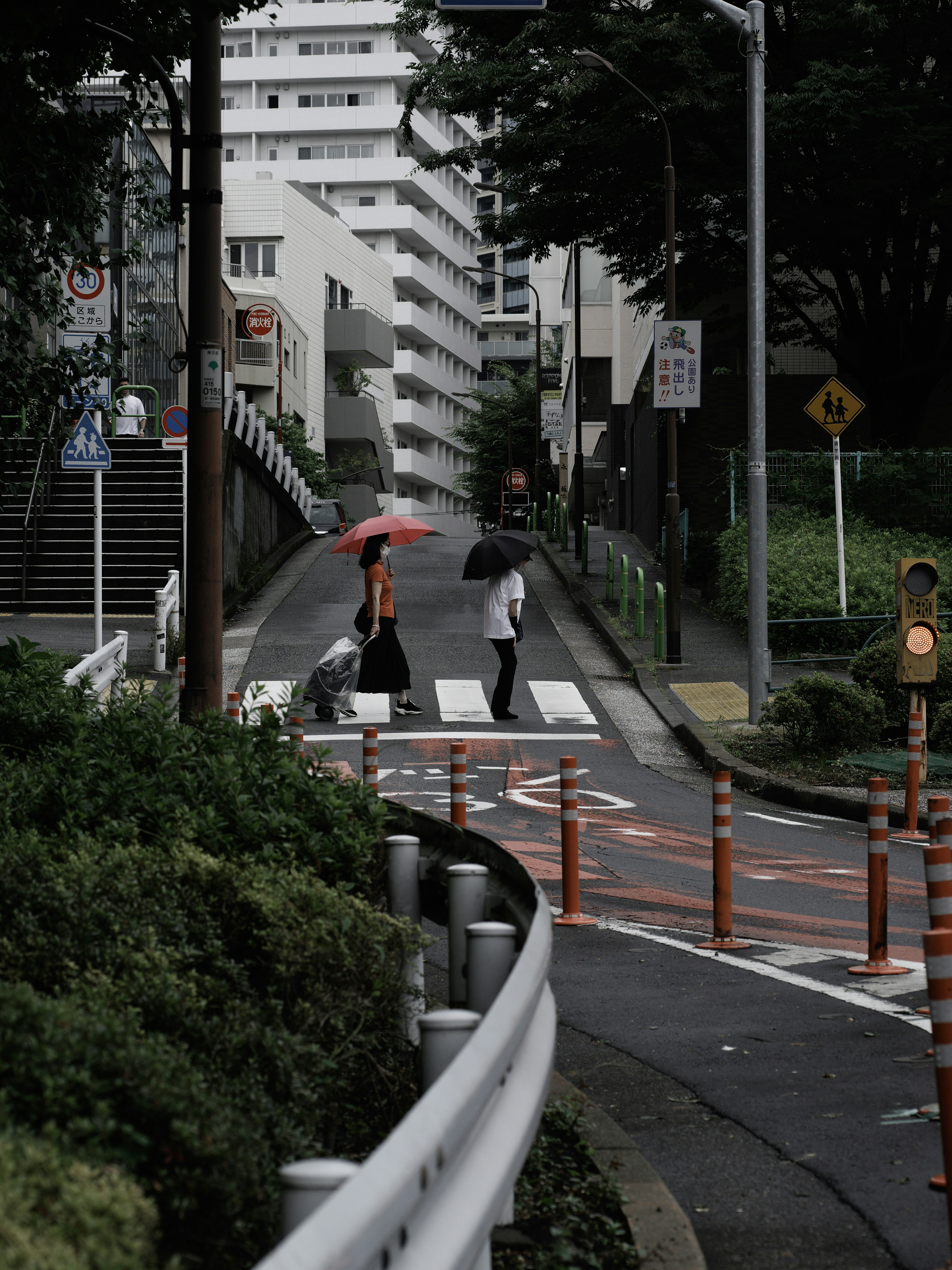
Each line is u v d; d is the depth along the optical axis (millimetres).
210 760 6859
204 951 4898
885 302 35000
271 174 107562
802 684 18031
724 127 30656
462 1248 2754
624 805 15539
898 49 30016
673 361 24938
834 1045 6953
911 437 35188
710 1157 5531
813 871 12047
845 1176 5285
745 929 9680
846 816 15320
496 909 5516
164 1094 3408
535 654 26875
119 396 39094
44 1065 3285
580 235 34312
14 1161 2668
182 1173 3309
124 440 36531
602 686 23969
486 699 22734
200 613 13156
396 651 21047
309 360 102562
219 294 13211
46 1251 2398
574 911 9961
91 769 6777
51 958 4398
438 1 15750
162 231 45188
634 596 32812
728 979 8305
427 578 37250
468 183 148750
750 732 19422
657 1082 6480
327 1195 2549
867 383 35250
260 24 132250
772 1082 6434
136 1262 2533
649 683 23844
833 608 26422
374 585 20844
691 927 9766
